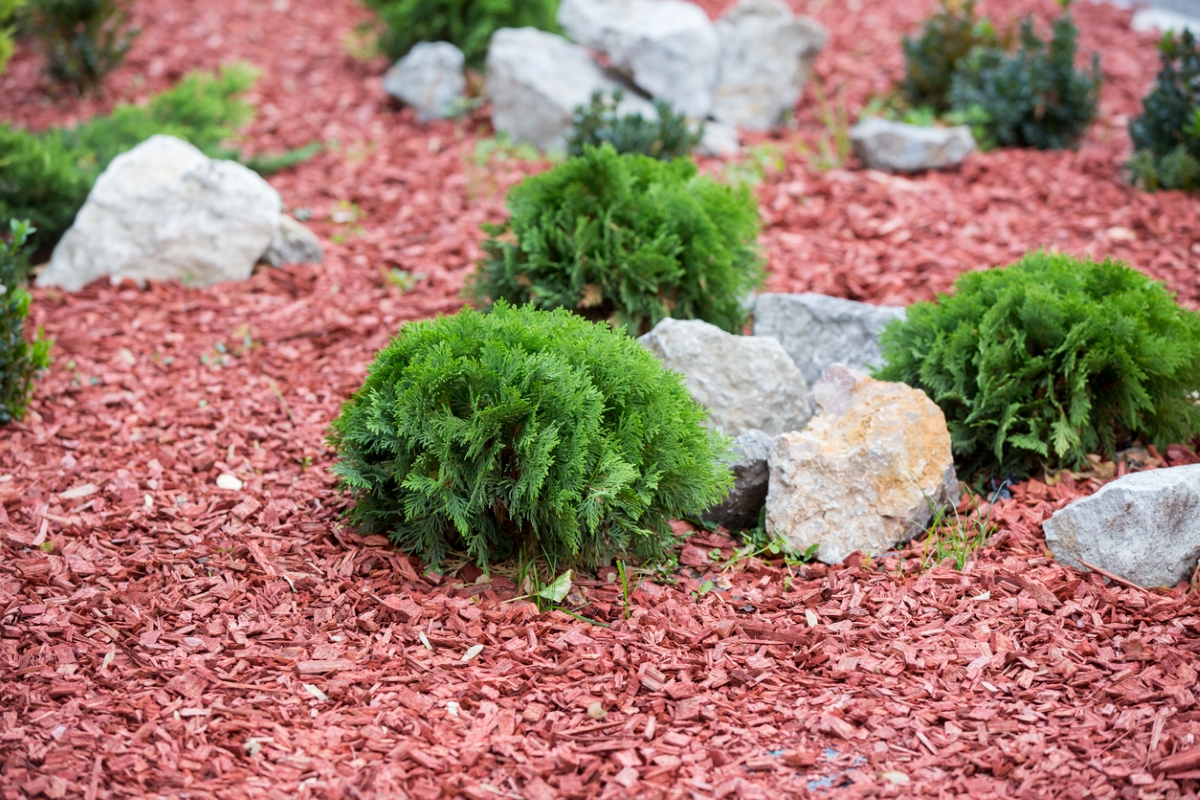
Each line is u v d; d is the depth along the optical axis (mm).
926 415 4535
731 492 4578
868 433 4473
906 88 9641
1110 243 6875
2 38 8312
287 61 10836
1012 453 4859
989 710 3428
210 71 10453
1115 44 10914
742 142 8953
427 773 3152
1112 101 9656
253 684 3520
